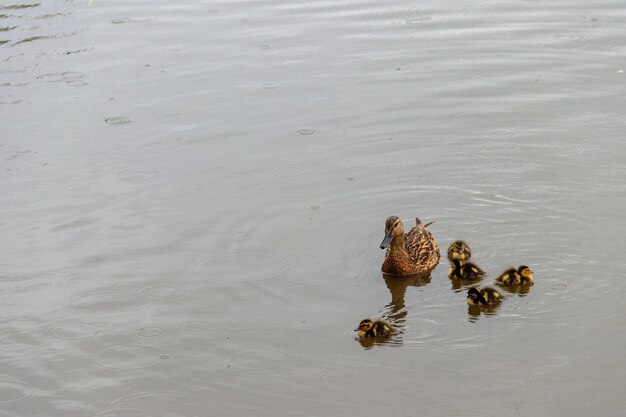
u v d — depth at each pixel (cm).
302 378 1153
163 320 1292
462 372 1149
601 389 1102
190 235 1517
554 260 1405
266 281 1385
